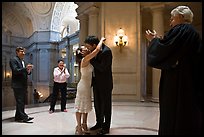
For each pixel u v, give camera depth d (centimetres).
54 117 507
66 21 1945
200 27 999
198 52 199
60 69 596
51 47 2008
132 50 798
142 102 761
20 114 450
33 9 1931
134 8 808
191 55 200
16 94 455
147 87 1059
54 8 1878
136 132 357
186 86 197
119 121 452
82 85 334
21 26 2412
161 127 209
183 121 193
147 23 975
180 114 195
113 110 600
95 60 335
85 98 332
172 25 225
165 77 213
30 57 2338
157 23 791
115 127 395
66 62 1880
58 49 2045
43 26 2011
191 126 191
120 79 798
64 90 598
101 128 352
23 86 459
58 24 2005
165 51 198
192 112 193
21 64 462
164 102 208
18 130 372
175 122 198
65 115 536
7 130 373
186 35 199
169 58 201
